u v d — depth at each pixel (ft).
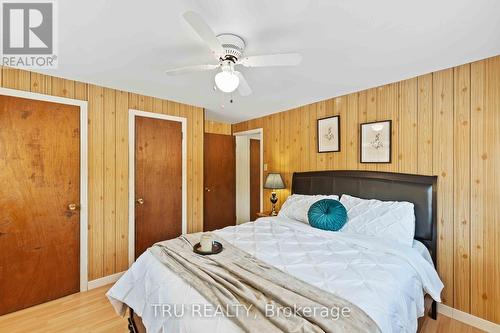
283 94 9.87
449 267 7.13
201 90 9.50
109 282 9.21
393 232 6.81
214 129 15.76
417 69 7.37
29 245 7.61
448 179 7.22
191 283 4.38
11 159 7.34
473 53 6.34
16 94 7.42
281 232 7.79
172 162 11.08
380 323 3.55
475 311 6.70
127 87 9.20
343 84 8.69
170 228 11.00
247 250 6.15
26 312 7.33
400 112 8.27
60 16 4.92
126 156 9.73
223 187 15.56
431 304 7.10
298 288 4.21
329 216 7.68
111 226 9.32
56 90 8.14
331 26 5.16
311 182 10.63
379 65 7.09
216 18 4.89
